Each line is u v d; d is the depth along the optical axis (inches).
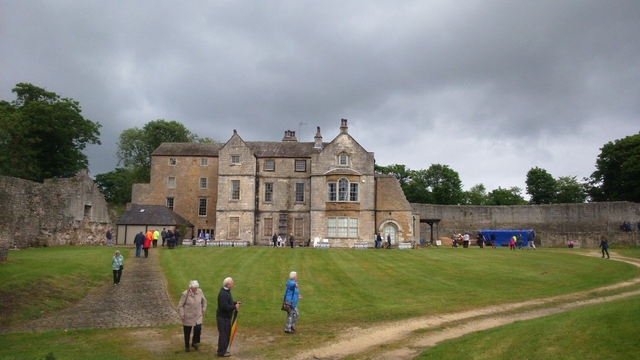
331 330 720.3
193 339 614.9
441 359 532.1
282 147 2379.4
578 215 2593.5
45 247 1504.7
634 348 452.1
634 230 2367.1
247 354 598.9
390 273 1218.0
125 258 1397.6
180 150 2527.1
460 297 959.0
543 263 1398.9
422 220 2349.9
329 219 2127.2
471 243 2507.4
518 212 2746.1
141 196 2475.4
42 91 2529.5
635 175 2655.0
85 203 1761.8
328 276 1167.6
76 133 2536.9
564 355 472.7
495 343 555.5
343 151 2159.2
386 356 578.6
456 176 3710.6
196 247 1838.1
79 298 893.2
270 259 1424.7
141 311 819.4
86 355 563.2
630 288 1016.9
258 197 2281.0
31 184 1493.6
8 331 673.6
